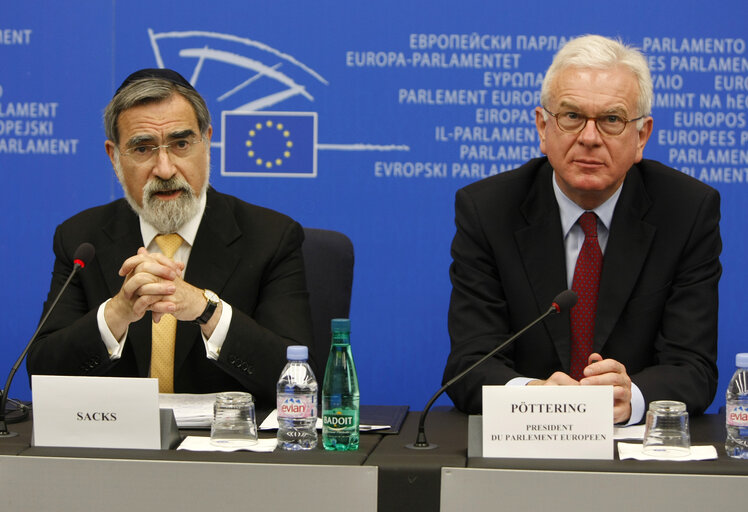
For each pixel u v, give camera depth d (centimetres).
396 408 316
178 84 336
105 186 507
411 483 223
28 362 329
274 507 225
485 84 498
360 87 501
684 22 486
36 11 503
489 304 339
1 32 504
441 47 498
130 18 502
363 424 280
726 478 216
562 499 220
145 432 241
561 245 342
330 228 506
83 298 351
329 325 386
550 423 235
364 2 499
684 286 334
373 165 504
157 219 337
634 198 342
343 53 501
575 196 335
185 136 333
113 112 335
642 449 245
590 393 235
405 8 498
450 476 223
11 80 505
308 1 501
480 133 499
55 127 506
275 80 503
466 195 360
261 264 350
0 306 511
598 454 234
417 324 508
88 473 229
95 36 503
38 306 510
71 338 308
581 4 490
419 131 501
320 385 379
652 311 334
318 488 224
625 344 334
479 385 308
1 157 506
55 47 504
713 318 332
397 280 507
